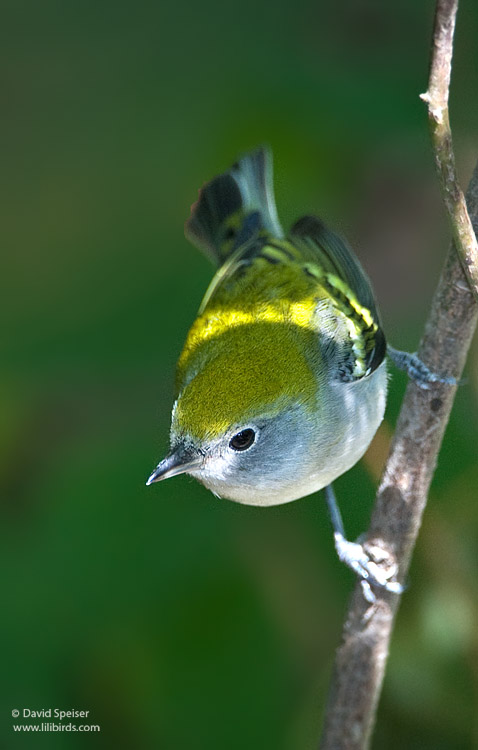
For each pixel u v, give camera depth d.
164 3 11.70
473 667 10.46
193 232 11.29
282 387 9.24
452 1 6.98
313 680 10.33
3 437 10.62
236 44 11.75
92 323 10.85
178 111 11.64
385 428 11.38
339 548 9.79
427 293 11.99
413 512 8.93
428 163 11.91
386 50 11.70
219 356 9.47
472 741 10.38
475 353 10.35
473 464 10.73
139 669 10.05
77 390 10.88
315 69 11.70
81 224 11.10
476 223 8.34
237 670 10.12
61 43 11.59
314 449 9.48
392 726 10.62
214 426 9.06
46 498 10.48
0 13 11.39
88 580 10.17
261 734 10.09
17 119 11.42
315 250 10.91
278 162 11.80
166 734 10.02
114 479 10.51
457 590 10.55
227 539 10.46
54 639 10.06
